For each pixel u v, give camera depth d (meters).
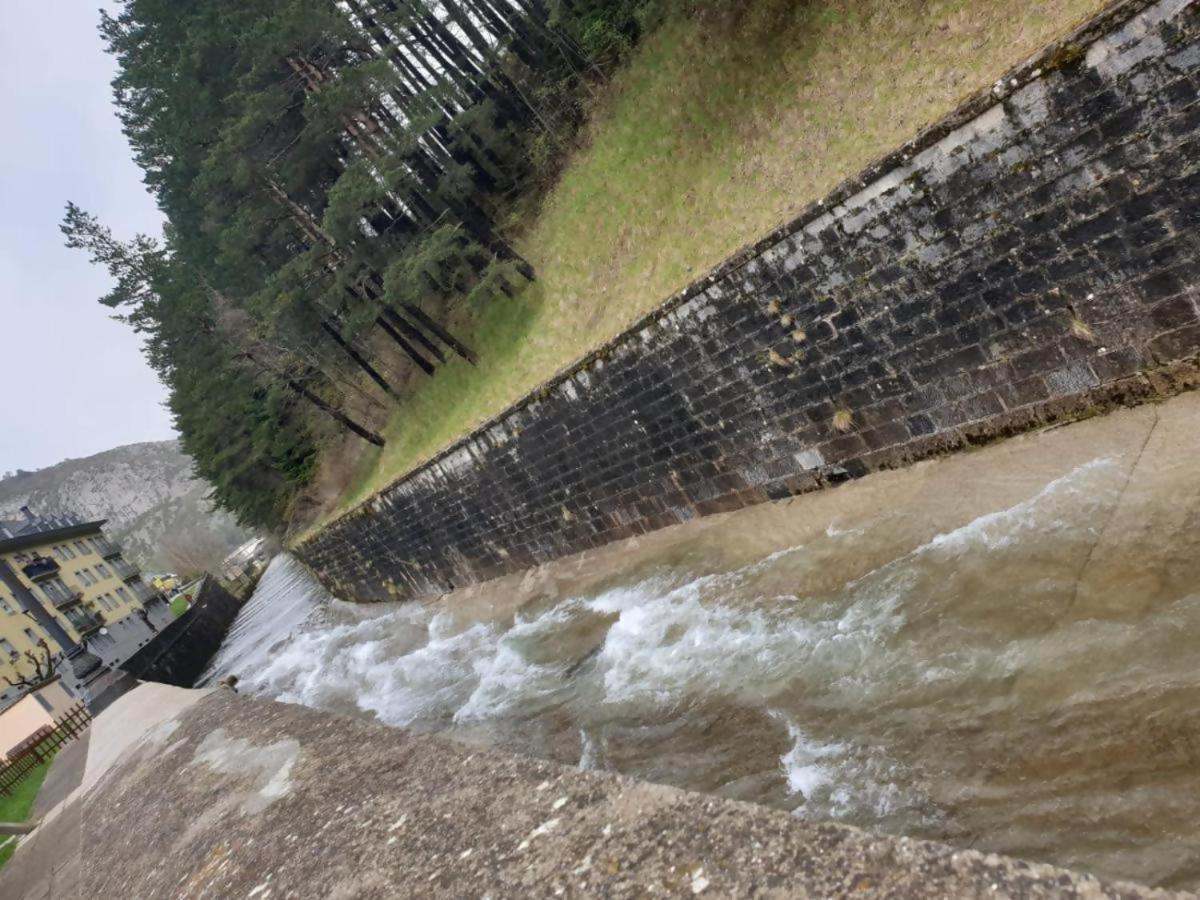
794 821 1.71
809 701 6.10
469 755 2.97
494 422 13.17
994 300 6.89
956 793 4.45
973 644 5.42
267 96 21.66
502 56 26.31
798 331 8.41
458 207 23.55
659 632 8.94
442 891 2.08
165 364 41.91
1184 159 5.48
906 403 7.96
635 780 2.18
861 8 12.41
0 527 54.66
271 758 4.24
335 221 19.95
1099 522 5.52
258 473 39.91
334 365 30.44
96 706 14.80
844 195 7.32
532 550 14.57
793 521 9.12
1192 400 5.97
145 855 4.02
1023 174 6.25
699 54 16.28
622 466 11.52
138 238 38.09
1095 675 4.46
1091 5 8.66
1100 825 3.71
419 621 17.55
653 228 15.85
